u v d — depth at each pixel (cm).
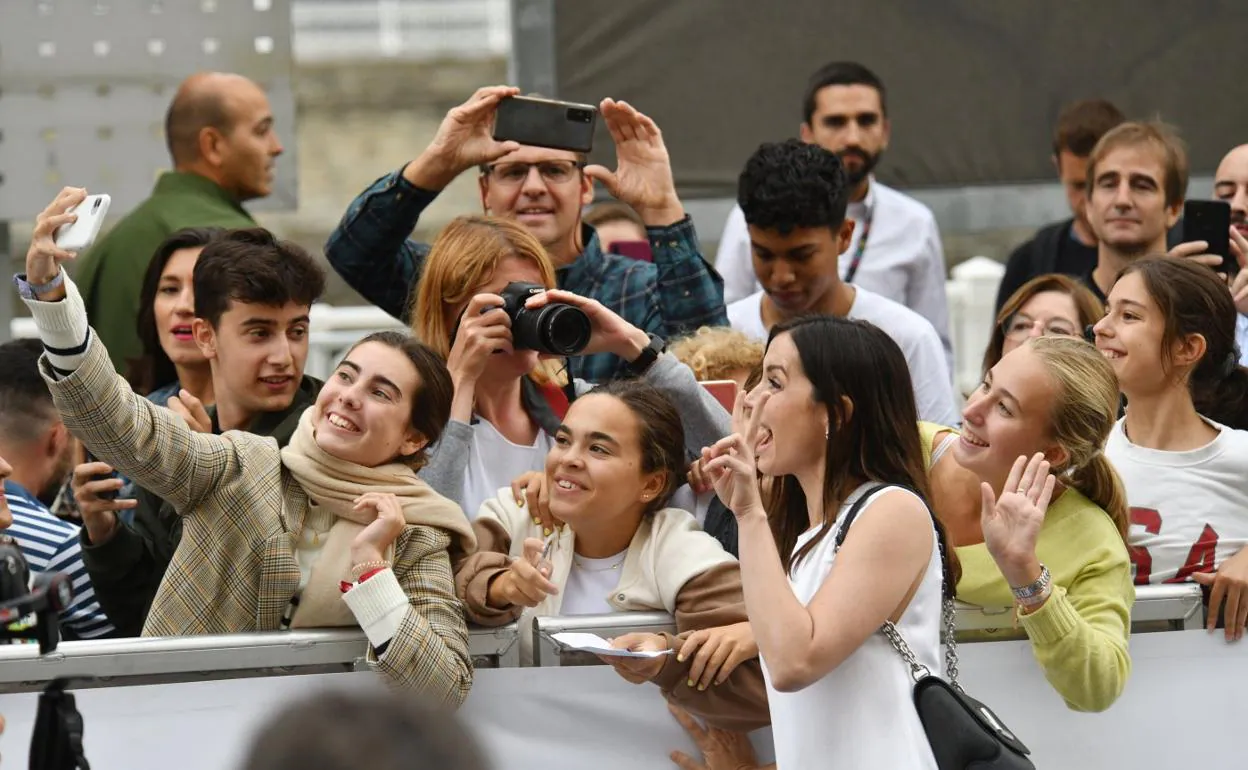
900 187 1989
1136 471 1167
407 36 4019
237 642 950
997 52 1980
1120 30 1983
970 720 849
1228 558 1130
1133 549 1148
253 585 968
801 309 1424
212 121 1611
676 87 1950
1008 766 840
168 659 942
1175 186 1540
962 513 1059
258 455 986
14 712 932
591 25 1936
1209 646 1081
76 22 1705
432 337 1155
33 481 1262
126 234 1590
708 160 1958
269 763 480
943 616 1034
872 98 1761
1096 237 1659
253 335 1155
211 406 1249
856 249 1783
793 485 972
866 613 852
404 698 498
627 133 1363
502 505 1081
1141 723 1066
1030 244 1814
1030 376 979
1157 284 1169
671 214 1362
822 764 875
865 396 902
